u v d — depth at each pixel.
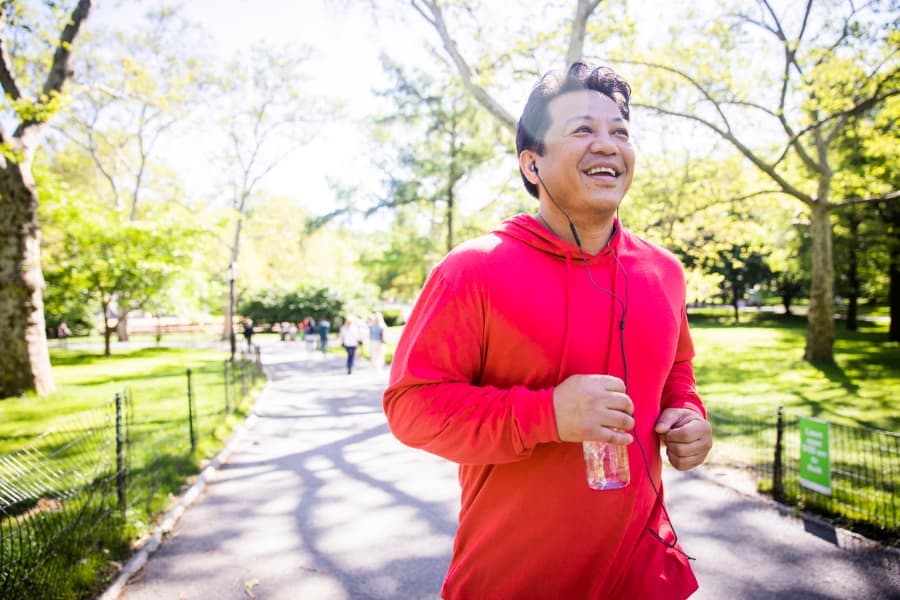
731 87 13.26
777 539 4.84
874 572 4.26
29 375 11.91
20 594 3.38
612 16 11.17
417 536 5.13
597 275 1.35
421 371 1.22
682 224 15.42
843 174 16.27
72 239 22.61
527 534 1.28
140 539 4.86
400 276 34.19
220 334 45.38
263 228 40.91
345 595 4.09
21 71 12.90
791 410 10.22
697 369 16.41
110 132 30.58
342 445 8.53
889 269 24.58
